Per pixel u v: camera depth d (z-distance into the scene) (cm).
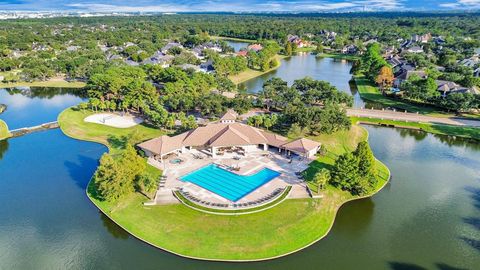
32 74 17062
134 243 5519
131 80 12612
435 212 6359
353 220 6103
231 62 17962
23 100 14188
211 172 7438
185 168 7606
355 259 5188
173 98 11488
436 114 11688
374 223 6031
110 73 13850
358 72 18150
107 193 6153
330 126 9106
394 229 5888
